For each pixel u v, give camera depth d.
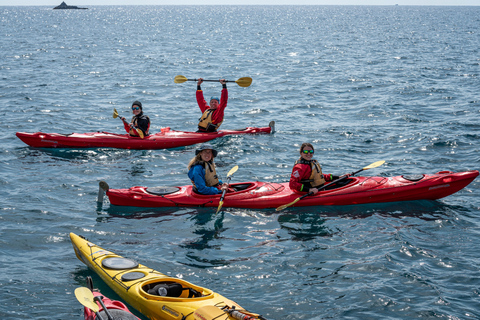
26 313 5.03
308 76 24.70
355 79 23.31
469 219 7.64
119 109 16.31
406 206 8.20
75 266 6.05
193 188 8.25
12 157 10.62
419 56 34.56
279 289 5.61
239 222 7.54
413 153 11.27
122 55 35.06
